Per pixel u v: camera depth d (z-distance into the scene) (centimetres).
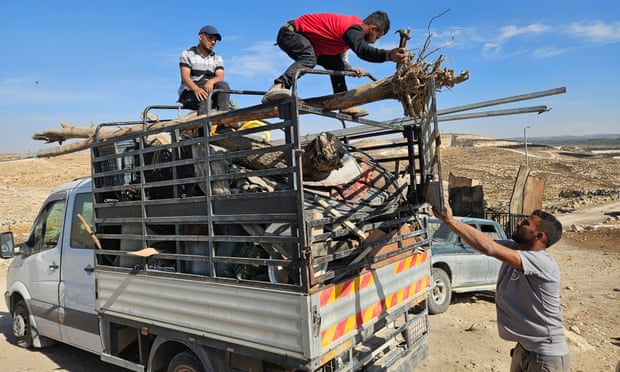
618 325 733
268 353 340
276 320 333
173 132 407
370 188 449
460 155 7231
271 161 399
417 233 485
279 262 331
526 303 342
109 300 471
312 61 420
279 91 346
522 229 354
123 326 488
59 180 3794
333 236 350
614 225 2073
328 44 426
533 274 333
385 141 531
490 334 657
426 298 506
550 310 338
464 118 552
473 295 931
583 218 2484
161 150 423
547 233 346
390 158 520
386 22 410
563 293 961
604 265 1288
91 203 539
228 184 377
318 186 403
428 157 412
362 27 409
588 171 5694
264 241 338
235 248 380
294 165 320
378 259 405
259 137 443
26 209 2577
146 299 430
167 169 442
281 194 328
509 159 6625
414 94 356
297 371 352
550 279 336
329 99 387
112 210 469
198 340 387
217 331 370
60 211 590
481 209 1563
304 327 317
